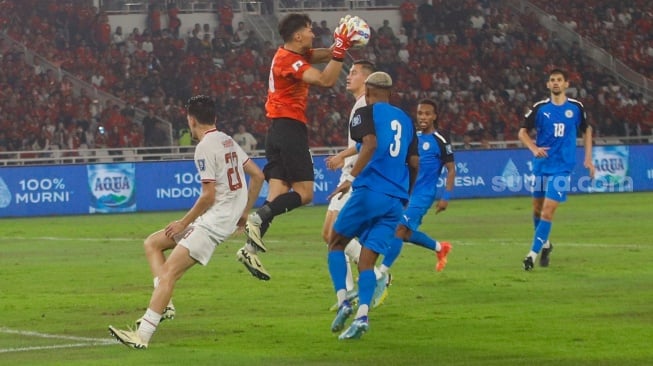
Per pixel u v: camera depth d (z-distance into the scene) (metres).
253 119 60.28
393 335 15.83
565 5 72.81
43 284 22.69
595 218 38.06
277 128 17.55
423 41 67.81
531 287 20.94
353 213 15.53
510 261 25.62
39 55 62.72
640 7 73.56
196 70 62.94
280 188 17.59
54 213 46.78
